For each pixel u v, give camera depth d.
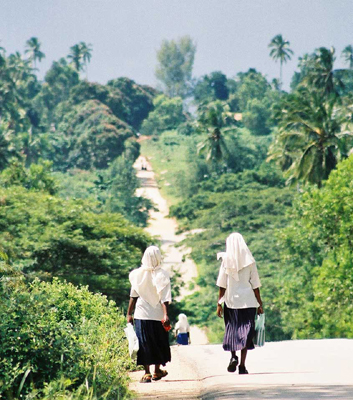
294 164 191.38
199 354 49.16
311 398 23.80
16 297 28.36
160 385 31.44
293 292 142.75
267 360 41.66
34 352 27.55
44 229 123.38
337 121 182.25
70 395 24.58
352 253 118.69
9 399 23.64
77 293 44.84
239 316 31.80
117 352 36.69
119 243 133.88
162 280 31.70
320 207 126.00
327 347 51.50
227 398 24.62
